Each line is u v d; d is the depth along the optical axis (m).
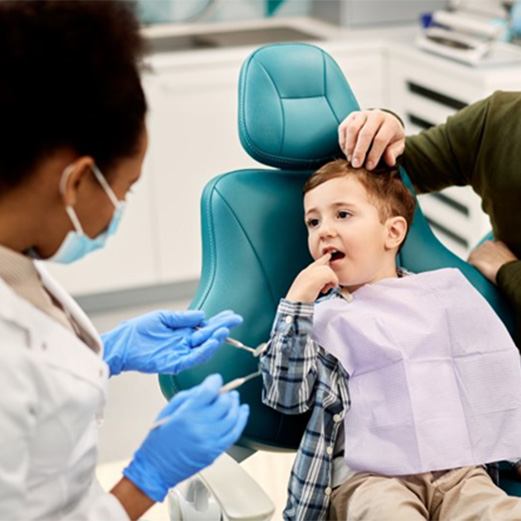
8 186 1.04
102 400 1.18
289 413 1.49
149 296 3.56
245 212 1.61
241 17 3.80
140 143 1.10
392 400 1.52
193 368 1.50
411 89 3.31
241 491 1.35
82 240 1.12
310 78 1.66
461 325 1.59
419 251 1.73
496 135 1.71
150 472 1.17
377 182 1.60
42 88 1.00
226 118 3.29
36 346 1.09
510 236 1.77
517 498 1.42
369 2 3.61
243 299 1.58
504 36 3.19
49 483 1.13
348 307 1.59
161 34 3.63
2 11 1.01
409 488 1.50
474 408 1.56
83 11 1.03
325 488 1.49
